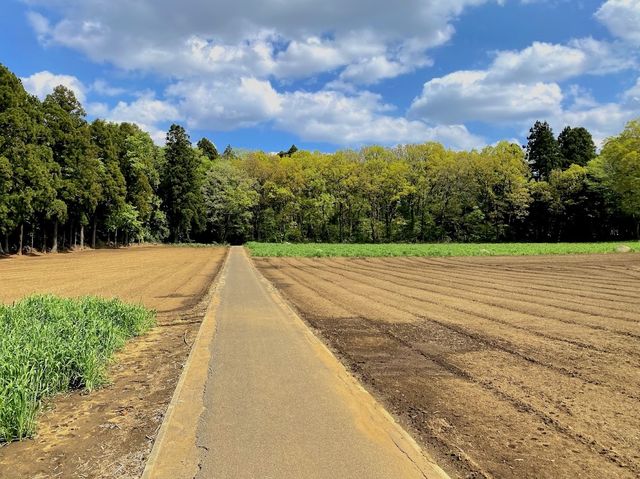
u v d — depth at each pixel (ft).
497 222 245.86
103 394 20.62
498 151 238.89
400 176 245.45
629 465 13.75
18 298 51.65
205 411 17.49
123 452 14.74
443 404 18.98
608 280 74.28
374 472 12.89
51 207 136.56
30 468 13.74
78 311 31.42
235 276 79.71
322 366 23.73
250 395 19.30
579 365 24.95
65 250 172.76
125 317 34.19
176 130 244.63
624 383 21.81
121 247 210.79
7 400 16.10
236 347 27.96
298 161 268.82
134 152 209.26
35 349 20.93
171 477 12.63
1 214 111.34
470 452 14.58
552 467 13.60
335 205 265.54
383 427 16.01
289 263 117.91
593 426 16.71
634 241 210.79
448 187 250.78
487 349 28.66
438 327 35.76
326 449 14.29
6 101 116.57
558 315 41.16
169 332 34.53
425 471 12.96
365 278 78.89
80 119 175.83
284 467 13.15
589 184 224.12
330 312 43.01
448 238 255.70
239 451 14.16
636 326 36.04
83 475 13.28
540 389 20.94
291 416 16.98
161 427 16.03
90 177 157.07
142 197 209.97
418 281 73.51
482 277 80.33
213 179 264.11
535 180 265.95
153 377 23.22
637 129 203.62
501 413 17.98
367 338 31.86
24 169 117.50
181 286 65.82
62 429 16.69
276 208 272.92
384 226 264.72
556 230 244.22
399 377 22.79
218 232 266.98
